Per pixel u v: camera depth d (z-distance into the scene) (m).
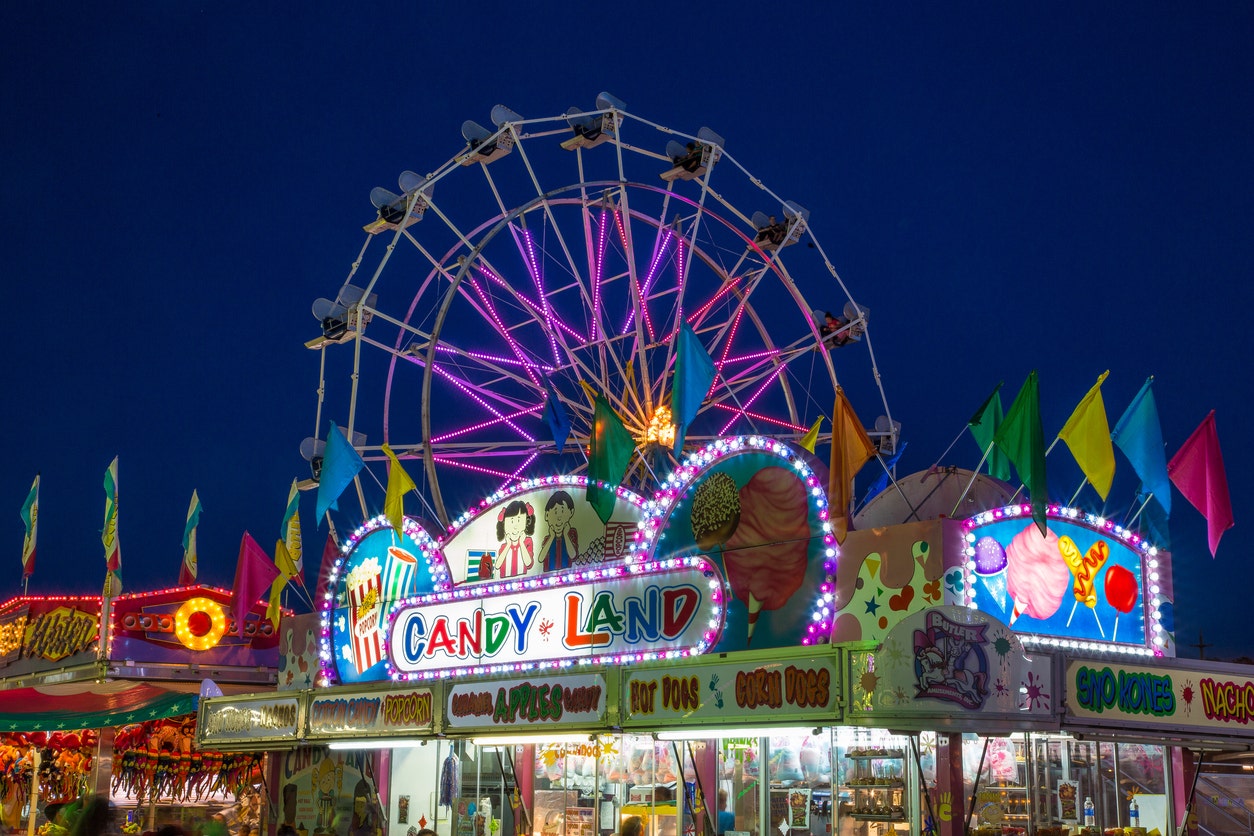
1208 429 17.84
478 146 31.84
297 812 25.33
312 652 25.09
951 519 15.95
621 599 18.47
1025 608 16.25
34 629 33.12
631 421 29.48
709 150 32.12
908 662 13.78
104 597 29.78
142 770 31.23
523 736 19.20
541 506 21.08
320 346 32.69
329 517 26.72
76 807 14.55
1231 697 16.56
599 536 20.00
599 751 20.98
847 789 17.58
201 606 30.84
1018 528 16.47
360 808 23.95
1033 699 14.26
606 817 20.61
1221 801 19.58
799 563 16.69
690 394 18.98
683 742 19.73
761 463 17.45
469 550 22.09
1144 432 17.50
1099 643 16.70
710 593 17.34
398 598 22.41
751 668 15.70
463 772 22.80
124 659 29.66
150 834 12.12
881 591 16.33
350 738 21.88
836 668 14.59
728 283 31.77
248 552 28.64
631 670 17.47
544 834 21.50
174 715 27.91
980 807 16.97
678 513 18.44
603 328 31.41
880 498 19.41
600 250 32.19
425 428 28.16
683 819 19.36
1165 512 17.66
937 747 16.38
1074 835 17.28
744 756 18.89
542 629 19.53
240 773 31.55
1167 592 17.64
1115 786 18.00
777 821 18.28
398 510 22.48
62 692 32.22
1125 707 15.16
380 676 22.64
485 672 20.08
